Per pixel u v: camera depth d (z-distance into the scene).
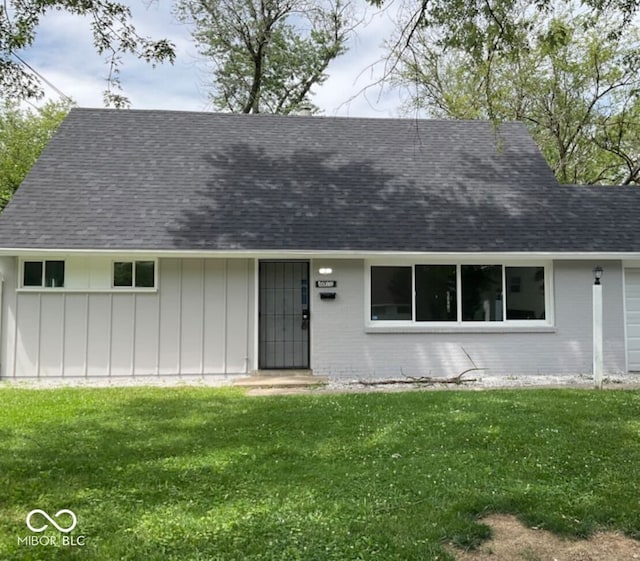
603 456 5.18
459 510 3.90
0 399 8.40
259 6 21.61
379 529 3.61
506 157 13.84
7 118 27.62
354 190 12.45
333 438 5.93
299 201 12.03
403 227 11.58
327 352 11.27
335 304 11.34
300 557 3.25
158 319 11.13
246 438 5.98
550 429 6.21
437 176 13.09
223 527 3.66
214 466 4.97
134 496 4.25
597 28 18.06
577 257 11.28
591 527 3.64
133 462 5.11
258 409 7.59
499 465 4.92
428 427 6.34
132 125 13.69
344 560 3.21
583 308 11.62
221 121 14.18
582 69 20.20
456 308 11.55
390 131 14.42
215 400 8.38
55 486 4.46
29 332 10.90
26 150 27.91
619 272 11.69
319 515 3.85
